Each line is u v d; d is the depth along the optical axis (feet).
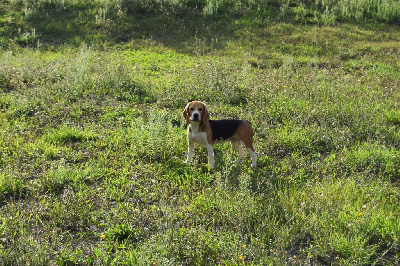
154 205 21.62
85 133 29.99
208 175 24.97
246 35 60.95
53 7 69.87
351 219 20.03
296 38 59.47
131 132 30.25
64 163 25.32
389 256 18.47
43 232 19.52
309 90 38.14
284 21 65.57
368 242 19.19
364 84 42.19
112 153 27.35
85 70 42.57
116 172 24.80
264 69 47.98
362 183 23.89
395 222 20.01
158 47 56.85
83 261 17.61
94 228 19.97
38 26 64.03
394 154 27.32
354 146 28.99
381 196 22.71
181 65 48.19
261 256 17.72
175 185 23.44
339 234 19.24
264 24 64.23
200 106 25.00
